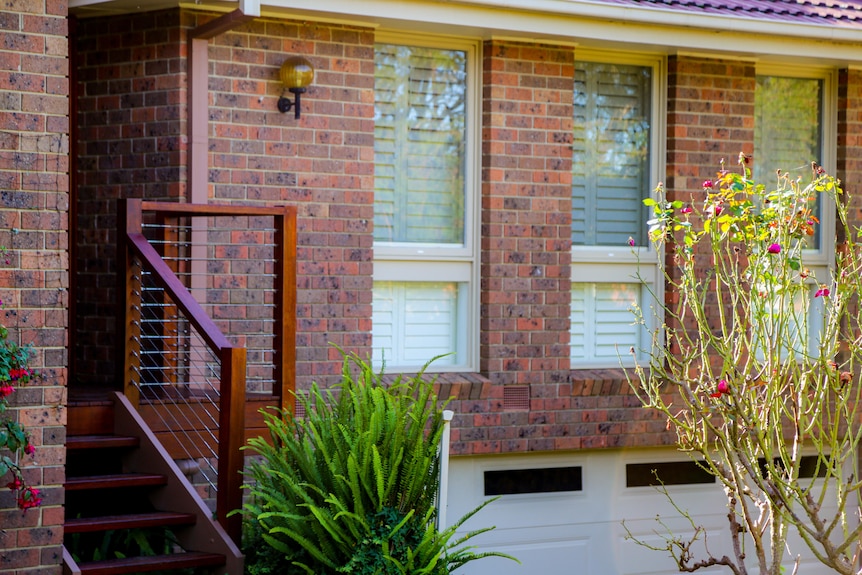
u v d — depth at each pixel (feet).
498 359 27.20
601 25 26.91
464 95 27.53
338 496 19.74
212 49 24.40
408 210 27.09
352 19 25.29
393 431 20.08
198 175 24.20
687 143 28.99
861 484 21.11
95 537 21.88
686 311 28.96
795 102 31.09
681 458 29.63
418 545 19.42
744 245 26.73
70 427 22.17
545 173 27.71
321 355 25.50
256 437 22.54
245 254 24.75
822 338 22.11
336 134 25.61
